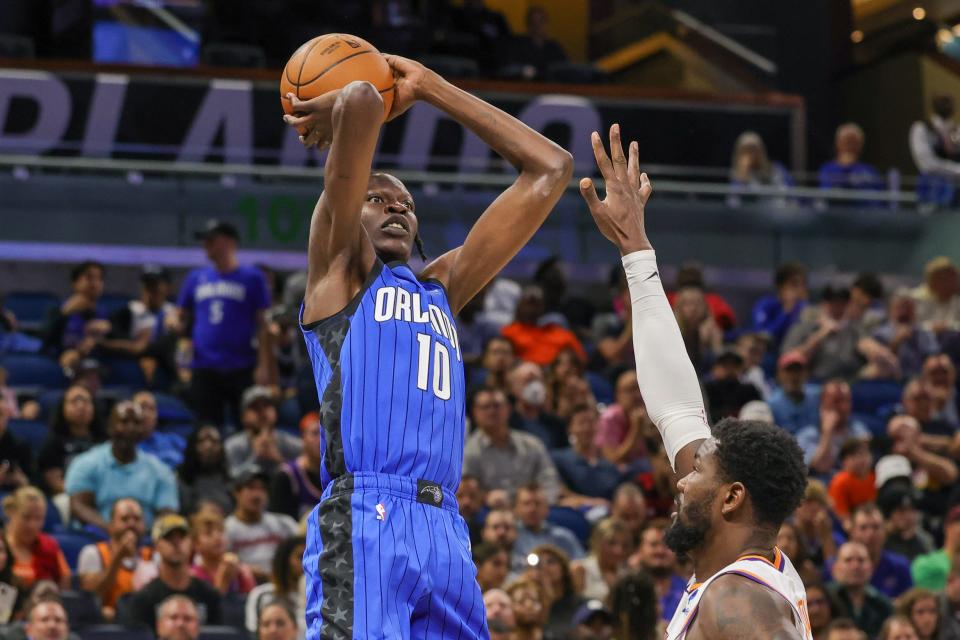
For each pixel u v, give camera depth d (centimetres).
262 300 2264
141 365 2402
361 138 705
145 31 3353
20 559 1644
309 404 2198
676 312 2433
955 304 2775
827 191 3131
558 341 2427
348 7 3341
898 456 2092
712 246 3086
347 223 721
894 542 2000
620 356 2530
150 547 1720
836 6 4072
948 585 1783
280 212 2938
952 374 2462
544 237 2989
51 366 2373
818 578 1716
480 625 714
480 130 779
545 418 2192
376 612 681
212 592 1622
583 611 1580
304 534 1631
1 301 2725
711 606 591
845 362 2600
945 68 3712
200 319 2255
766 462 620
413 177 2892
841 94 4022
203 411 2233
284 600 1494
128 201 2909
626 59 3641
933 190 3175
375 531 692
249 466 1912
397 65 778
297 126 753
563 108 3089
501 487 1964
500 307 2623
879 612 1777
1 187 2862
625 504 1861
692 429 694
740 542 621
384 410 708
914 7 4350
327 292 732
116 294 2762
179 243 2917
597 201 735
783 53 3969
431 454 712
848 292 2638
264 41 3269
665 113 3134
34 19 3281
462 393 742
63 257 2873
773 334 2756
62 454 1970
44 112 2873
